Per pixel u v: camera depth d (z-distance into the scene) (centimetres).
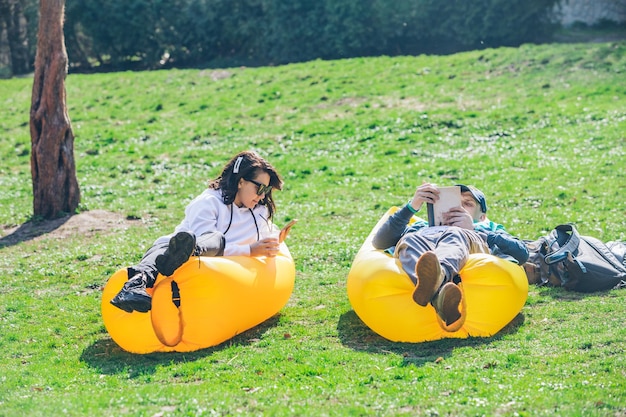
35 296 879
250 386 568
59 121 1270
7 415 514
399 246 672
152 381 592
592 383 529
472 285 654
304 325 724
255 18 2859
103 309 665
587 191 1215
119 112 2094
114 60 2984
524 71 2053
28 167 1686
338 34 2709
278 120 1900
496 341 642
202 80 2353
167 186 1473
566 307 723
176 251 618
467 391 529
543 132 1611
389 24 2666
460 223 689
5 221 1269
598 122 1617
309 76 2255
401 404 511
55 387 588
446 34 2655
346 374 582
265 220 740
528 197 1214
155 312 645
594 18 2862
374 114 1859
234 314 666
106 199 1383
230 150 1698
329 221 1182
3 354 688
